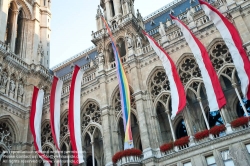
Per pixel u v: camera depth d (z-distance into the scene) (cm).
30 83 4584
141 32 4603
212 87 2752
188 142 2775
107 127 3375
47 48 5534
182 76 3244
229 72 3050
